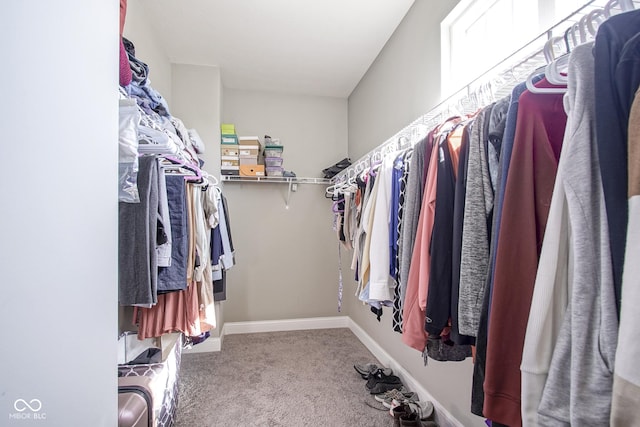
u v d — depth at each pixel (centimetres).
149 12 196
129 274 102
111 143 58
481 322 64
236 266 300
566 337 46
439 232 90
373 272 133
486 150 78
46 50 41
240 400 176
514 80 90
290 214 314
